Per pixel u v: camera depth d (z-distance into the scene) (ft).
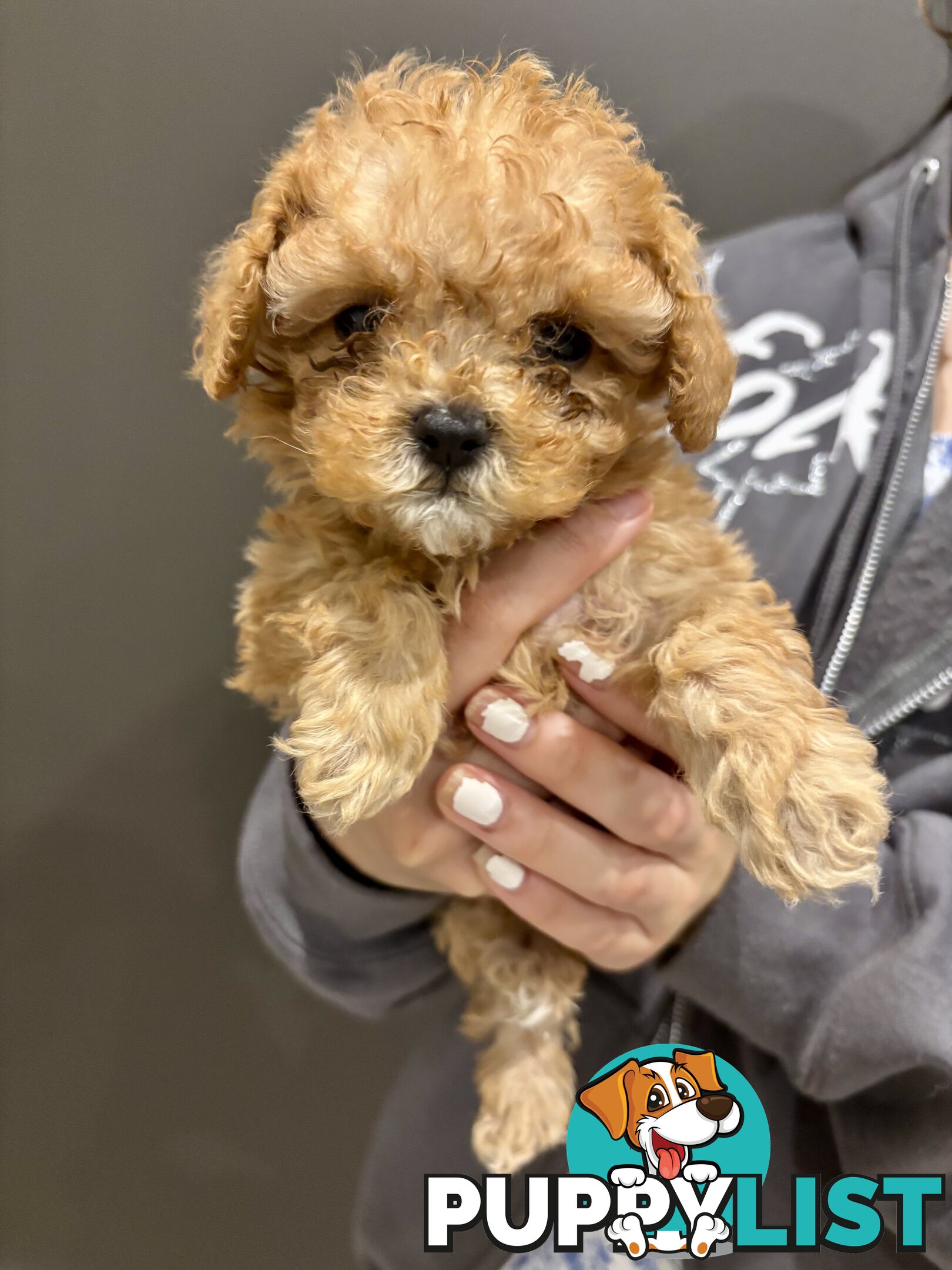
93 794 1.44
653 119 1.24
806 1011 0.74
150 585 1.38
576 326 0.68
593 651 0.72
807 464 0.95
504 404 0.63
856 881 0.62
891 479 0.85
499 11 1.18
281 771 0.90
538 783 0.75
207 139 1.22
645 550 0.73
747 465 0.96
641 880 0.74
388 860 0.80
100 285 1.27
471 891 0.81
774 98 1.24
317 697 0.68
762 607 0.72
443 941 0.97
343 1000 0.95
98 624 1.39
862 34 1.22
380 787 0.66
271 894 0.91
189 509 1.35
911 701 0.79
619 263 0.67
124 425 1.32
